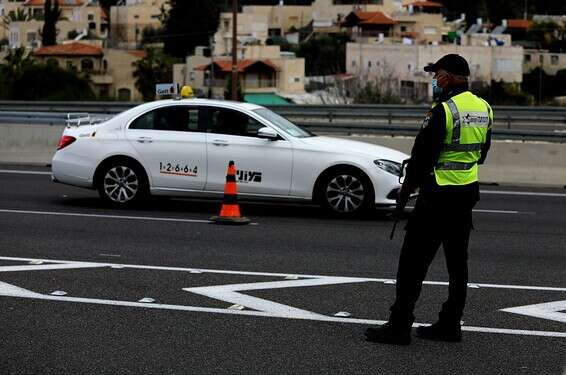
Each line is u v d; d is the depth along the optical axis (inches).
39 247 1117.7
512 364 701.3
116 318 808.3
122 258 1059.3
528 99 7377.0
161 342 741.3
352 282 957.8
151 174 1428.4
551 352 732.0
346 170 1380.4
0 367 676.7
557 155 1951.3
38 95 7121.1
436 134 714.2
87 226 1274.6
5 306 844.0
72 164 1454.2
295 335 765.9
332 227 1306.6
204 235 1218.6
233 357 706.8
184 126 1430.9
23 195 1582.2
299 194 1390.3
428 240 730.2
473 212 1505.9
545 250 1171.9
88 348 723.4
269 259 1069.1
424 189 726.5
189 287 923.4
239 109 1422.2
